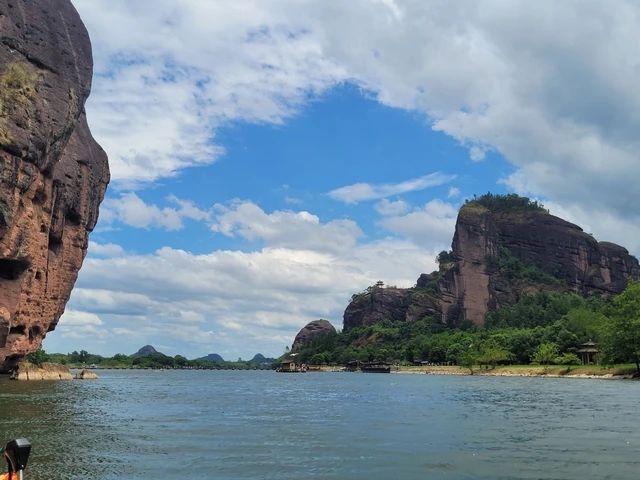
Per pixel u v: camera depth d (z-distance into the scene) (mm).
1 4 85625
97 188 125438
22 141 85500
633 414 48094
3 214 83375
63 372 116375
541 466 25000
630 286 129250
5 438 31250
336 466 25344
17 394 63562
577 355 174000
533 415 48062
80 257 119062
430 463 25953
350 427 40438
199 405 62625
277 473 23844
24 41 89250
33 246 95312
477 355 197500
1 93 83812
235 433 36812
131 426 39594
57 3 101188
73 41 103250
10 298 92375
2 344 90938
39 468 24125
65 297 115812
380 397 78125
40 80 91625
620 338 123875
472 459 26875
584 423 41656
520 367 175875
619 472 23594
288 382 151375
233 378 196750
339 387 115875
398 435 35844
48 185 99625
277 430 38719
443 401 67500
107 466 24844
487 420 44438
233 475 23375
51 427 36656
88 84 108000
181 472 23875
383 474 23578
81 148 117625
